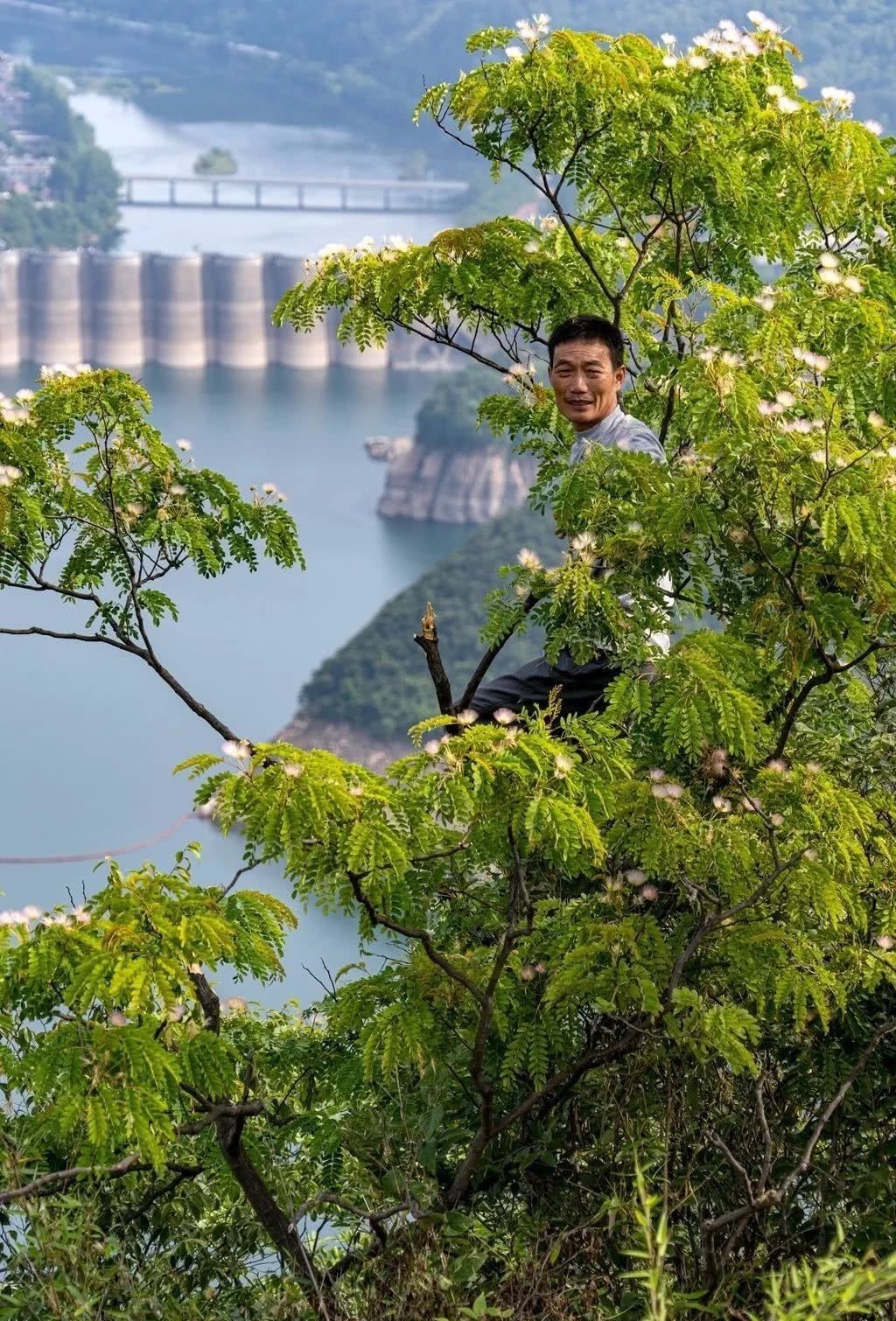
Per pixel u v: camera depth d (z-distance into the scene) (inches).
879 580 134.4
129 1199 152.0
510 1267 124.4
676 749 130.7
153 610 176.9
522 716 128.4
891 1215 134.3
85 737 4244.6
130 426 175.5
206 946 116.2
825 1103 141.2
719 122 191.9
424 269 192.5
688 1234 134.3
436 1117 141.7
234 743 115.0
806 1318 96.0
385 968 141.7
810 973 133.2
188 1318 135.4
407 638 3789.4
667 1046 139.7
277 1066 163.0
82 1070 112.7
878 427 137.2
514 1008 140.6
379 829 113.8
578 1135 144.9
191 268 7101.4
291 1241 142.4
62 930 117.1
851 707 167.3
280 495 181.5
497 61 192.1
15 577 176.4
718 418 136.4
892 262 194.9
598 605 140.8
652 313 213.8
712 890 138.7
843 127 192.4
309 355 7288.4
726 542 140.1
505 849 127.0
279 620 4872.0
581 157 197.3
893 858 139.4
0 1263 131.7
